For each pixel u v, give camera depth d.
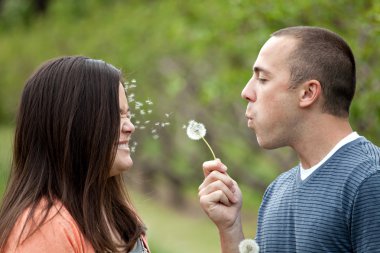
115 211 4.55
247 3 8.67
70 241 4.05
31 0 31.31
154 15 19.94
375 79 7.95
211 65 17.58
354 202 3.81
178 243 17.44
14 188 4.24
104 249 4.21
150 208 23.25
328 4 8.20
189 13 13.78
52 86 4.23
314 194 3.97
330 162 3.99
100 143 4.21
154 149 21.75
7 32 31.05
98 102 4.22
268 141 4.14
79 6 25.75
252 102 4.18
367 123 8.49
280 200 4.20
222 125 19.59
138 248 4.54
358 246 3.81
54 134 4.21
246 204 20.36
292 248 4.08
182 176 23.80
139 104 4.61
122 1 23.50
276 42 4.12
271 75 4.09
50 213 4.07
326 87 4.03
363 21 7.67
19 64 28.06
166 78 19.17
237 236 4.38
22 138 4.27
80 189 4.23
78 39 24.27
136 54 19.67
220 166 4.39
